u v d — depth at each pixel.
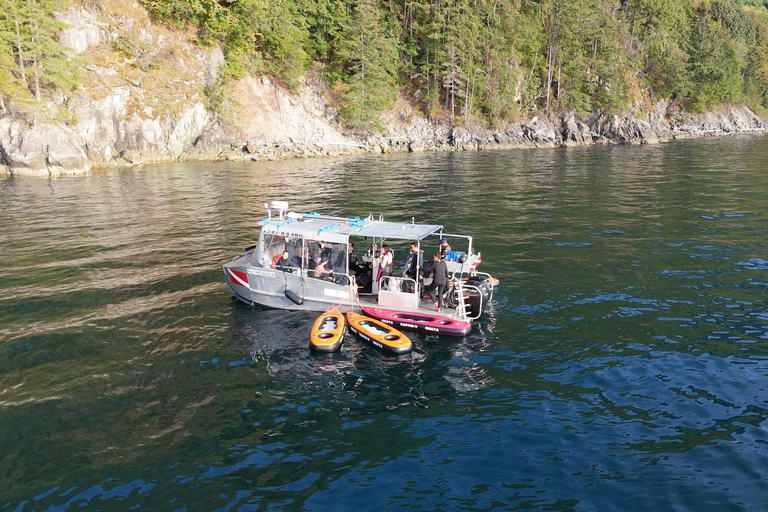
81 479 8.78
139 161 60.00
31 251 23.08
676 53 125.62
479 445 9.71
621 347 13.66
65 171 51.00
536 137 95.25
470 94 93.31
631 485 8.60
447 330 14.58
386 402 11.27
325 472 8.98
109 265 20.98
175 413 10.79
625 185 42.72
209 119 68.62
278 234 16.77
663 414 10.65
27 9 52.12
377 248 17.75
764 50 170.12
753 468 8.97
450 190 40.00
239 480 8.76
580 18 106.31
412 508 8.10
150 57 64.81
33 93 54.06
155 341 14.22
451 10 92.06
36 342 14.02
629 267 20.30
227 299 17.50
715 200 34.94
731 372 12.29
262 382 12.11
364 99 82.25
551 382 12.02
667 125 122.06
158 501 8.25
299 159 67.94
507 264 20.88
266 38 76.94
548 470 9.01
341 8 86.31
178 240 25.08
